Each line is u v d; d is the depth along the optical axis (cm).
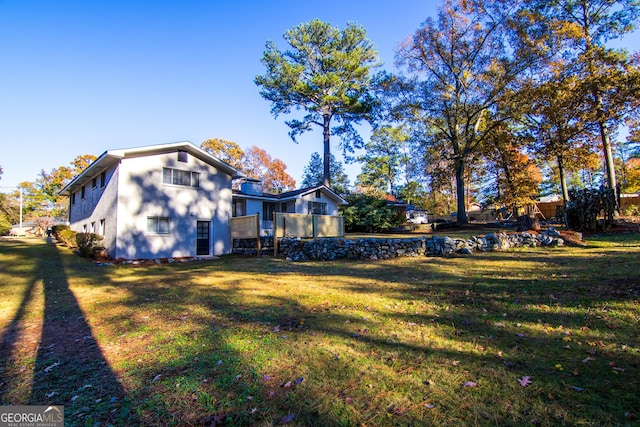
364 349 322
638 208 2106
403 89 2197
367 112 2698
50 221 3662
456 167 2350
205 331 404
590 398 218
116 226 1250
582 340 314
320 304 509
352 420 209
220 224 1563
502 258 895
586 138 1809
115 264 1164
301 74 2622
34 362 332
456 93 2217
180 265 1179
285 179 4638
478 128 2436
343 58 2569
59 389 273
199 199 1488
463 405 220
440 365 279
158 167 1365
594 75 1650
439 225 2361
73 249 1536
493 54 1995
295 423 209
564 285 525
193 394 252
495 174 2147
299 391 248
